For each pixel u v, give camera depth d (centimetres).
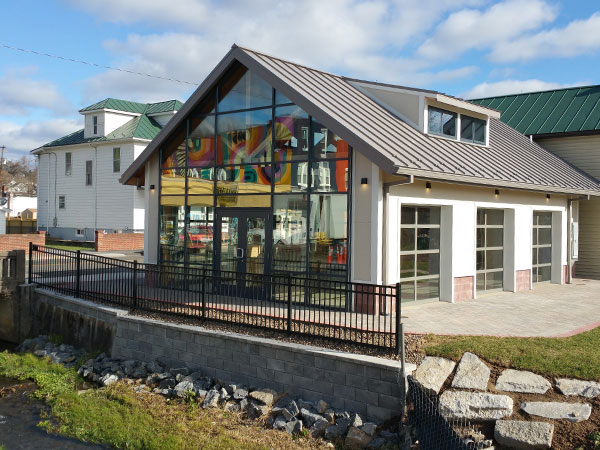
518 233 1622
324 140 1242
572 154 2169
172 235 1544
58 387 1067
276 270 1321
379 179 1161
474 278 1445
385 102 1501
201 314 1132
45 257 1543
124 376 1089
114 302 1284
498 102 2578
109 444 825
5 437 858
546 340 948
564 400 735
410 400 783
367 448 749
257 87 1364
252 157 1372
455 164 1297
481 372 808
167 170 1555
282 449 756
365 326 1051
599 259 2058
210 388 984
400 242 1259
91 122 3662
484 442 689
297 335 973
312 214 1260
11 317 1511
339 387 854
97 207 3594
